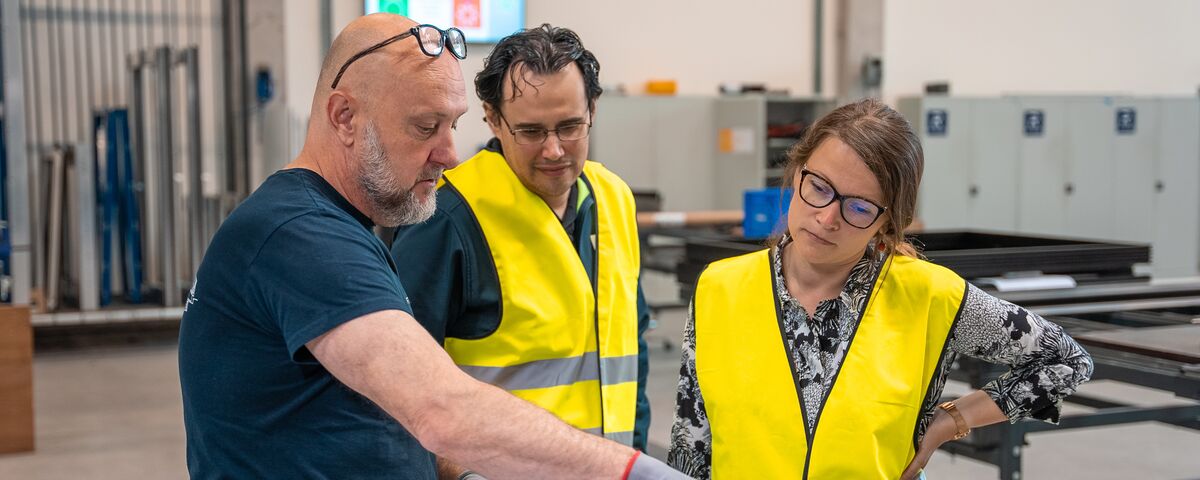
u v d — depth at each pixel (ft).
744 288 5.31
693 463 5.41
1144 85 37.35
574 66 6.13
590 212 6.83
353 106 4.32
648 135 29.27
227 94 25.46
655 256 19.47
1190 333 7.84
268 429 4.22
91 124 23.70
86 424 16.79
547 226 6.40
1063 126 32.63
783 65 32.19
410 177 4.38
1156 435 16.31
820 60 32.53
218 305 4.22
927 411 5.14
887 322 5.06
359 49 4.30
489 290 6.24
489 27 27.81
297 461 4.22
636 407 7.06
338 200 4.41
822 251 4.94
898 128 4.86
